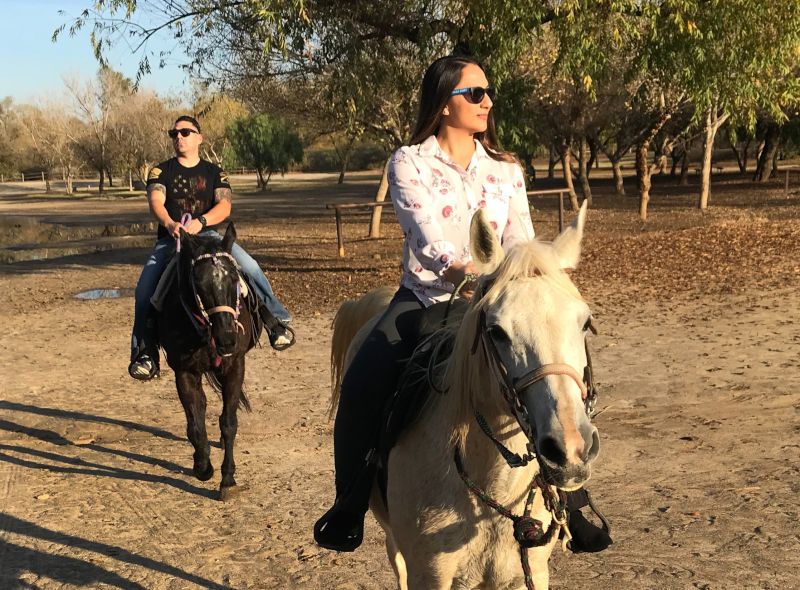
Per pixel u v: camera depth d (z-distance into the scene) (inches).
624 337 391.5
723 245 678.5
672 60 509.7
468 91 116.5
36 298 618.8
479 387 99.3
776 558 173.3
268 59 661.9
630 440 253.0
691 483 217.0
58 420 313.3
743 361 335.6
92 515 221.1
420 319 118.6
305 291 584.4
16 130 3481.8
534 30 560.1
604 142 1494.8
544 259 91.7
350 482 119.0
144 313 245.3
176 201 255.6
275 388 344.2
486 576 107.2
